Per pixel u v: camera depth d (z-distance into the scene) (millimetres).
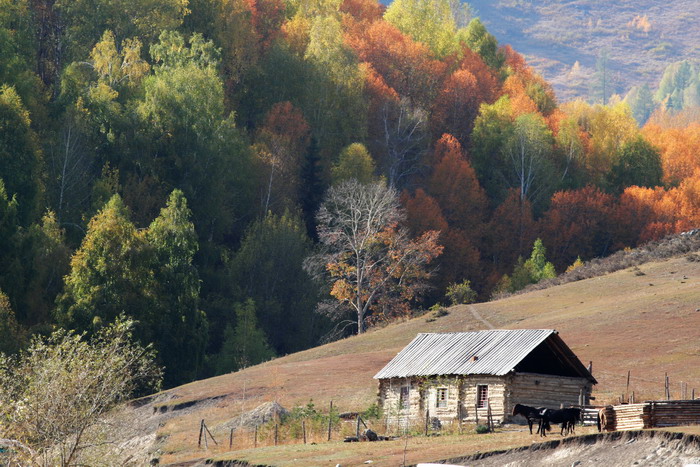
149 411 161000
